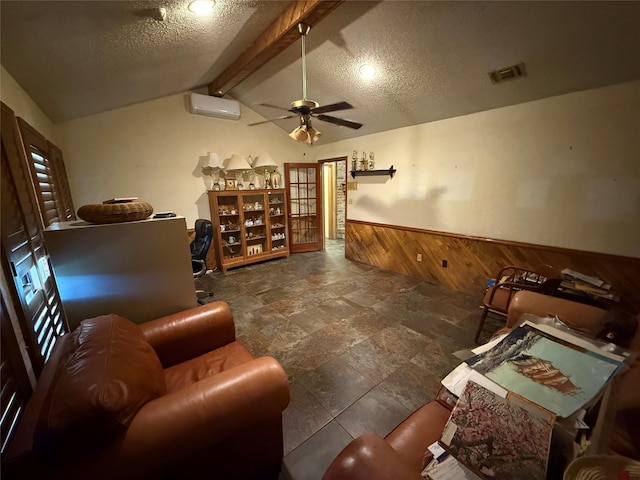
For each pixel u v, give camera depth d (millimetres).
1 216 1192
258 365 1104
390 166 4137
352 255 5000
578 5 1753
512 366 1028
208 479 1060
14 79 1835
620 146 2297
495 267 3197
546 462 700
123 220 1597
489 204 3162
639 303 2326
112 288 1620
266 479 1290
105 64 2223
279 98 4062
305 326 2686
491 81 2588
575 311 1567
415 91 3043
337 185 6777
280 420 1236
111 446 801
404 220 4082
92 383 846
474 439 791
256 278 4090
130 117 3701
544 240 2818
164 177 4062
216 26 2205
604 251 2477
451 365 2098
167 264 1750
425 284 3764
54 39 1650
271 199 5121
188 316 1617
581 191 2535
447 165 3477
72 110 2979
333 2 1947
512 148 2904
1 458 786
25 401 1163
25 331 1265
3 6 1253
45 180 2162
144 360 1118
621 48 1955
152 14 1755
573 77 2305
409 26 2211
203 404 939
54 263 1470
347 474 745
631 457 688
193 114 4203
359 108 3695
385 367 2084
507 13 1919
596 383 901
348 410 1697
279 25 2352
